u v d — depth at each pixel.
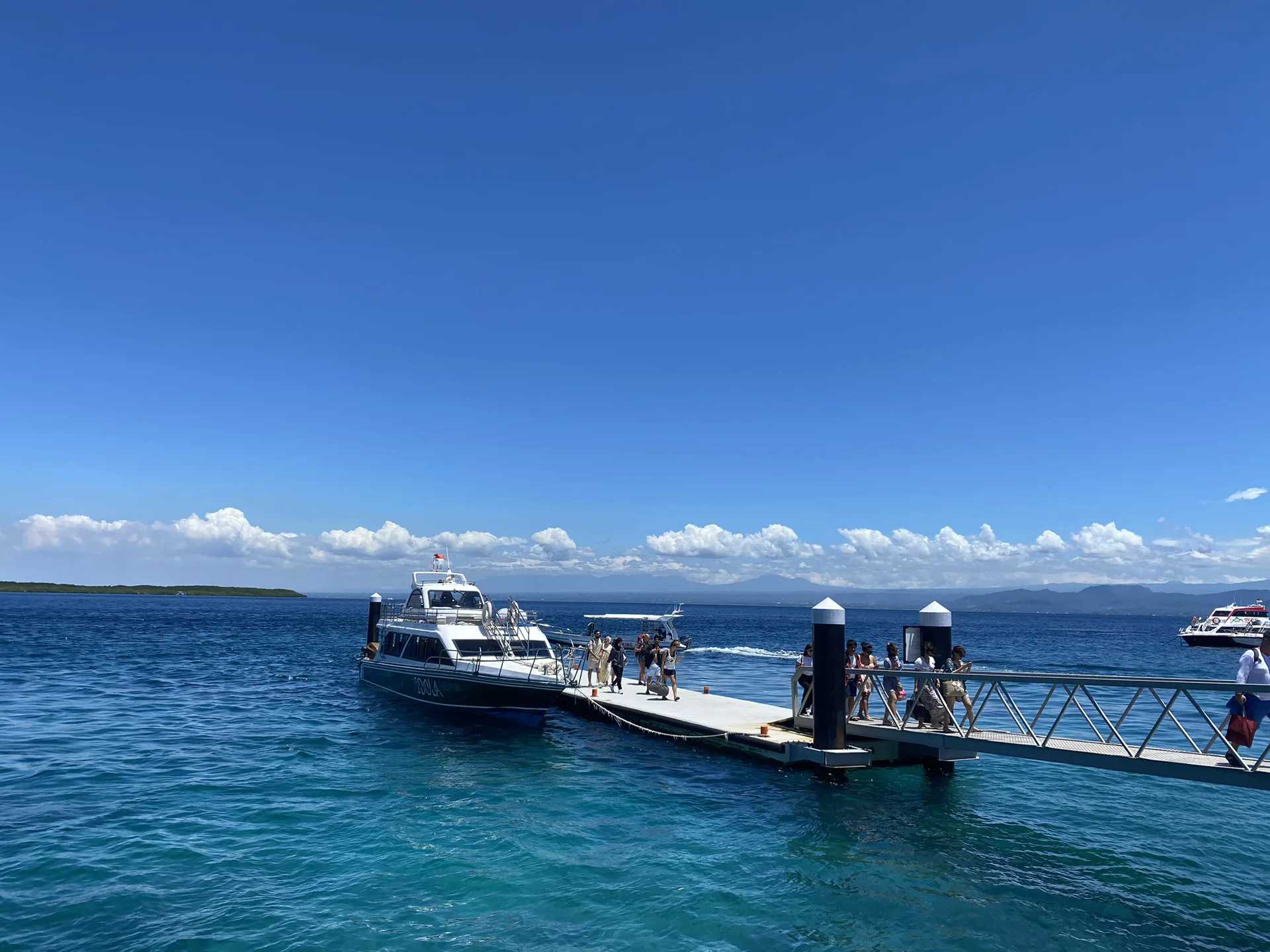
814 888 10.80
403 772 17.00
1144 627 180.25
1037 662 52.19
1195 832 13.54
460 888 10.54
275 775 16.50
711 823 13.66
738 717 20.81
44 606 135.50
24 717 23.17
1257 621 77.44
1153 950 9.22
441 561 29.25
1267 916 10.20
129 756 18.03
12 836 12.12
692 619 166.25
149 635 64.50
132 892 10.08
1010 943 9.30
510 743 20.28
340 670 38.84
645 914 9.85
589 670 27.41
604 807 14.59
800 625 132.00
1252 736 11.45
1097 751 13.11
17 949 8.45
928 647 16.62
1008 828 13.62
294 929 9.13
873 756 17.12
